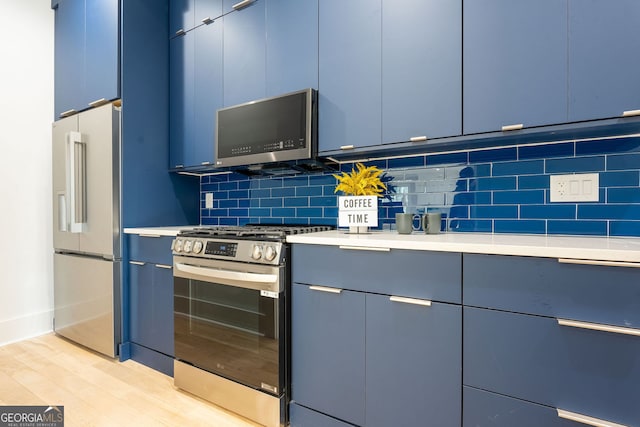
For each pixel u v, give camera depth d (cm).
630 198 126
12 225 234
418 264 113
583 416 90
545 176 142
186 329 169
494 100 125
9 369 193
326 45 163
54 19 255
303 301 138
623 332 84
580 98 111
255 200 231
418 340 113
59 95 249
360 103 154
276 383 138
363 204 155
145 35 221
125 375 187
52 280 254
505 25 123
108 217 205
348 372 127
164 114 232
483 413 103
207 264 160
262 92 185
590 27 109
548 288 94
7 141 232
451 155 163
